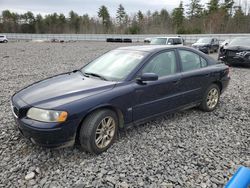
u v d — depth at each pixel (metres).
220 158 3.40
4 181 2.83
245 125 4.59
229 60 11.52
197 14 68.31
